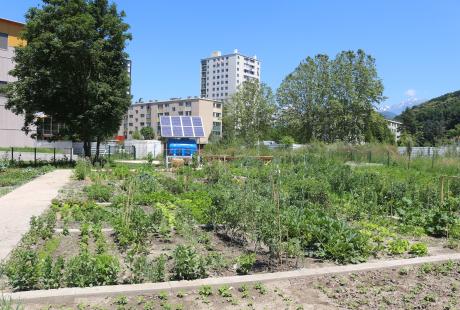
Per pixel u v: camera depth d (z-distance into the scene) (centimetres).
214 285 569
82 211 1098
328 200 1221
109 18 2705
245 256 684
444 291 585
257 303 527
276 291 569
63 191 1485
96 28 2698
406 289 589
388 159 2884
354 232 761
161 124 2914
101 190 1411
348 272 650
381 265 679
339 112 6038
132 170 2128
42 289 539
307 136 6356
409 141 3209
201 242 828
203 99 11631
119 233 827
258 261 703
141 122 12775
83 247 732
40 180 1900
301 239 768
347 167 1819
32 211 1122
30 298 507
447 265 700
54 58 2470
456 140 2980
